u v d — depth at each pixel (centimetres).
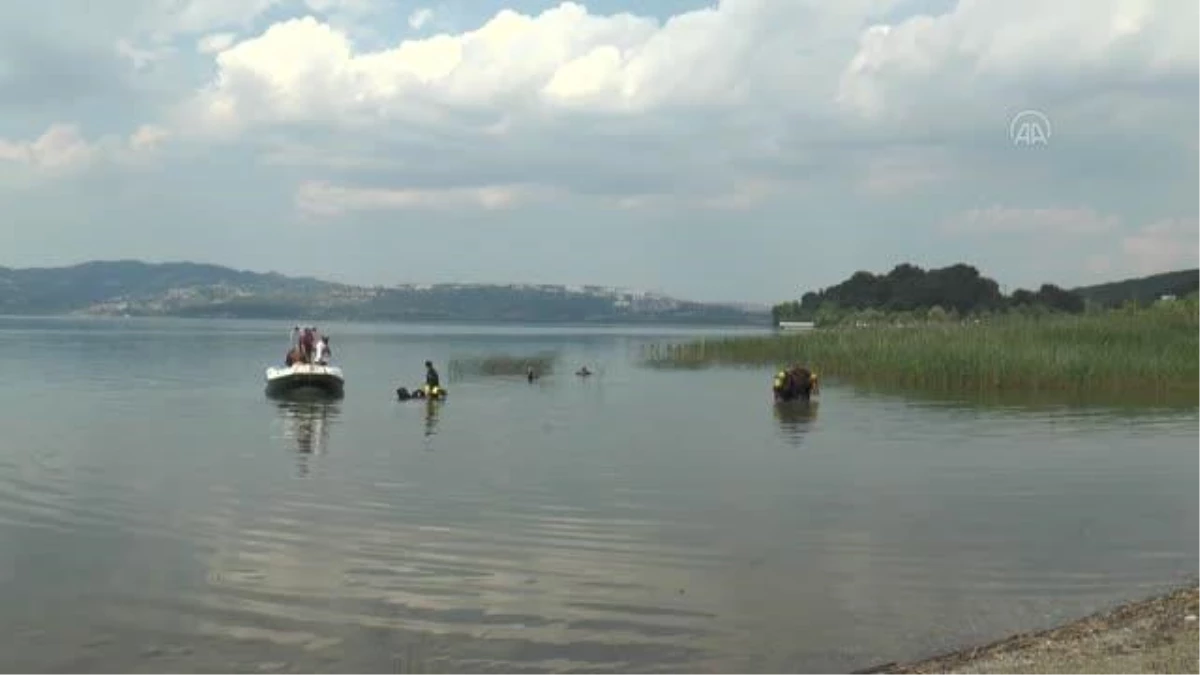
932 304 16312
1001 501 1794
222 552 1409
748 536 1509
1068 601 1188
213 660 1000
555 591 1220
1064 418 3136
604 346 10769
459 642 1050
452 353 8762
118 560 1363
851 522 1616
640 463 2266
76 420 3198
